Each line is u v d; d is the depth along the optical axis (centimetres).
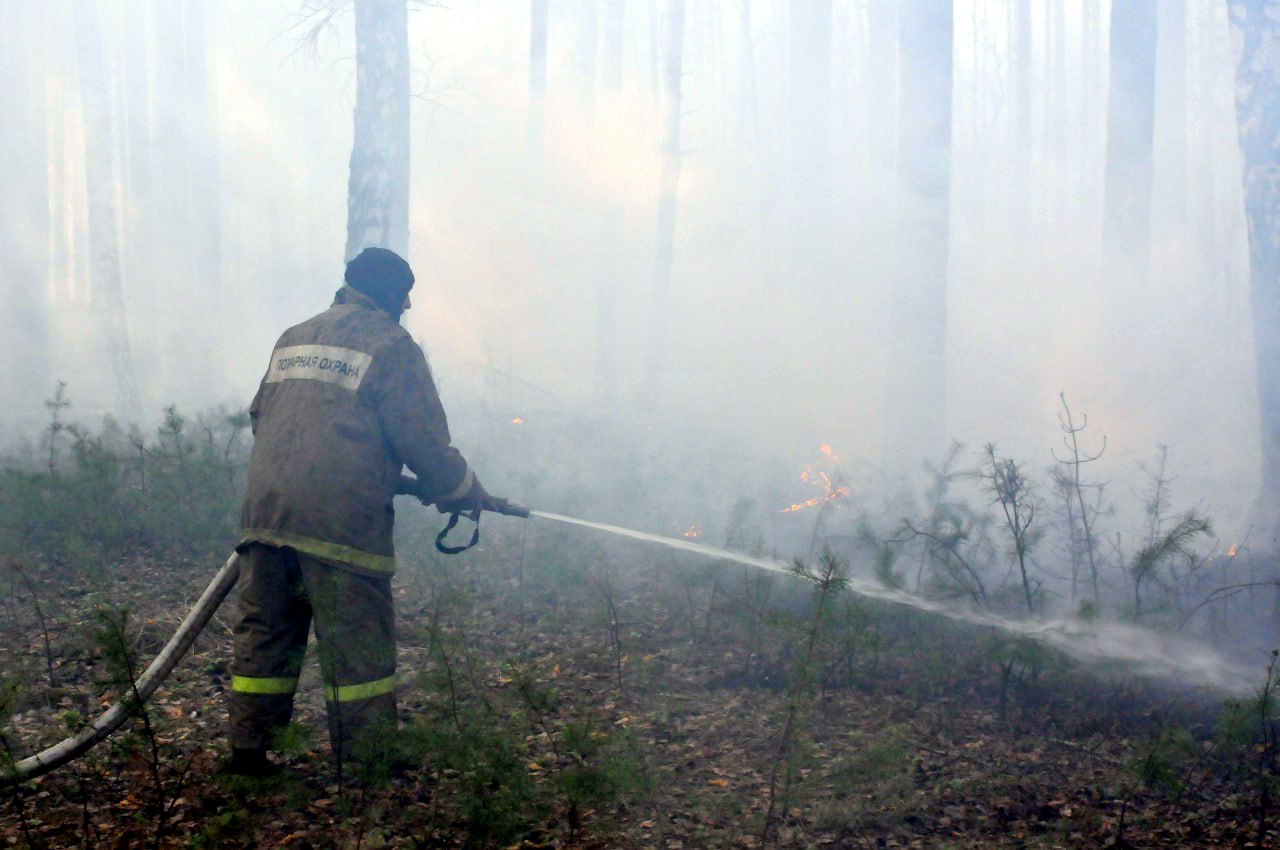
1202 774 372
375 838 309
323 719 419
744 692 460
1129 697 431
